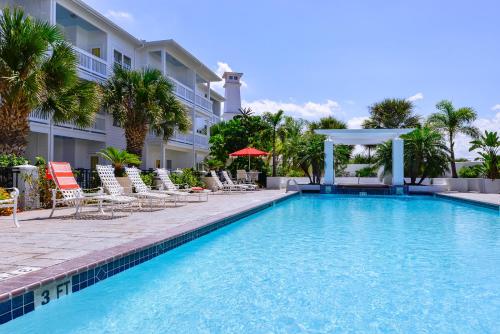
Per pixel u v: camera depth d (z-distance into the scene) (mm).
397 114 39344
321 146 20406
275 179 21594
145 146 21266
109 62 18312
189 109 25672
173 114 16062
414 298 3686
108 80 15719
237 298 3688
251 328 2979
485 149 18359
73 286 3496
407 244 6434
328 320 3145
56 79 10148
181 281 4262
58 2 14867
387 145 20984
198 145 26766
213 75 28922
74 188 8328
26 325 2975
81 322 3102
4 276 3270
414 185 18922
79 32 17859
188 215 8250
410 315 3260
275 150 24656
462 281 4254
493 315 3262
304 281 4242
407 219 9898
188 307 3445
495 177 17766
